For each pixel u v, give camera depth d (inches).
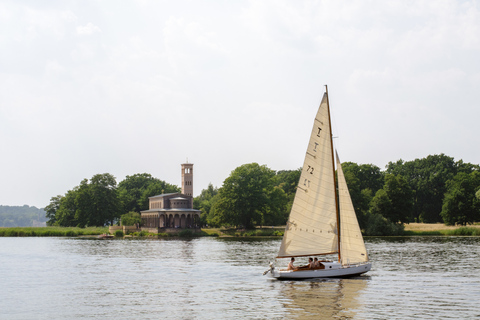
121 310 1678.2
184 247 4685.0
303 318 1504.7
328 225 2191.2
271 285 2087.8
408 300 1738.4
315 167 2180.1
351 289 1953.7
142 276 2498.8
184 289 2063.2
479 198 6953.7
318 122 2172.7
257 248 4384.8
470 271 2465.6
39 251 4343.0
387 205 6653.5
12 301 1870.1
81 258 3587.6
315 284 2069.4
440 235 6107.3
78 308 1724.9
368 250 3764.8
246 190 7283.5
